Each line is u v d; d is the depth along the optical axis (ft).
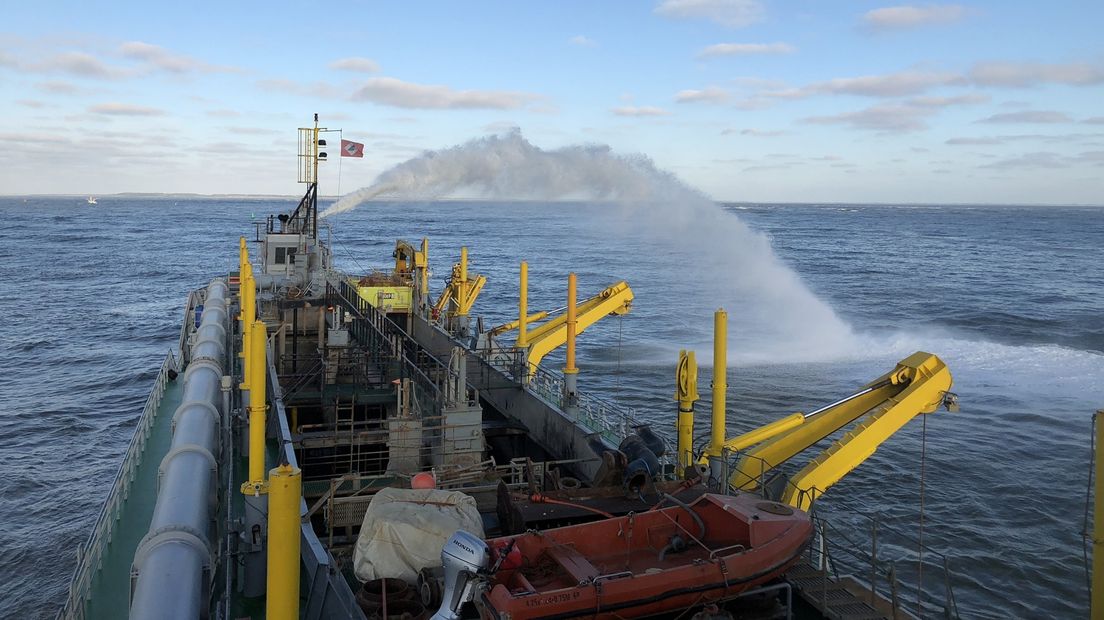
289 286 112.57
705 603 35.78
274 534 27.48
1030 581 83.87
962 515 98.84
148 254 492.54
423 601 35.91
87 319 259.60
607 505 43.34
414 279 120.67
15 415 151.94
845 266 411.75
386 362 82.43
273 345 81.20
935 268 405.39
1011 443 124.26
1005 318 246.88
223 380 70.90
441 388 71.77
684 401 57.93
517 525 42.47
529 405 76.89
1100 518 35.60
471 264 397.80
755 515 38.91
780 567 37.32
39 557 94.89
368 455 70.28
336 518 47.34
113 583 52.90
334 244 533.14
